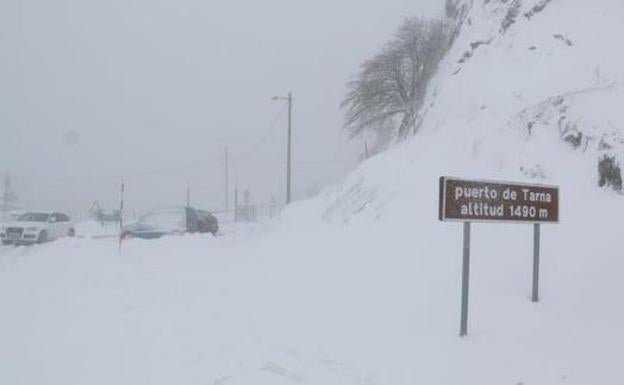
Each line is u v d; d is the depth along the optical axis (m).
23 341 8.00
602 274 7.64
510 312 7.15
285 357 6.61
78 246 16.64
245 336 7.45
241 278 11.12
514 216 7.23
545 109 14.05
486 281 8.27
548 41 23.09
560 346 6.14
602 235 8.89
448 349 6.38
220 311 8.82
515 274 8.31
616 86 13.56
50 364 7.02
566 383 5.43
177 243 17.17
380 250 11.10
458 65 27.70
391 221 13.09
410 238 11.30
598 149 11.59
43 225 26.52
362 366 6.20
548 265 8.37
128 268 13.61
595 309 6.86
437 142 17.06
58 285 12.06
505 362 5.95
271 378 6.10
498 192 7.11
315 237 14.24
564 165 11.99
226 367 6.48
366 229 13.25
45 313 9.56
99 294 10.77
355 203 16.80
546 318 6.84
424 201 13.25
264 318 8.27
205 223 24.50
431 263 9.52
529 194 7.40
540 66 21.94
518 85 21.42
